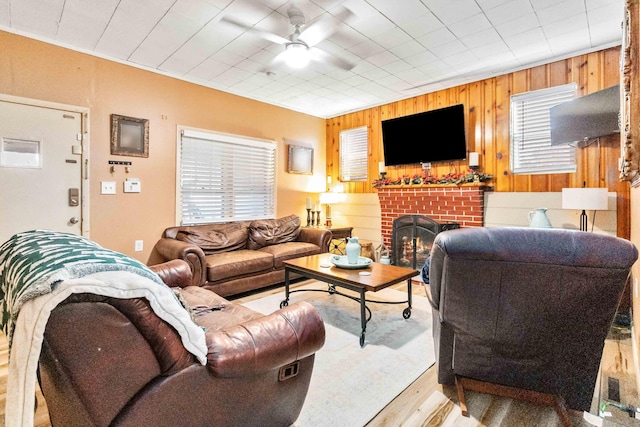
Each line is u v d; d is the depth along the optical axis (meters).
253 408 1.34
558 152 3.62
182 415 1.11
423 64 3.69
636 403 1.77
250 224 4.50
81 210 3.34
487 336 1.61
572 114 3.21
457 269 1.50
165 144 3.95
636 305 2.48
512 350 1.62
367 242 5.29
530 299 1.46
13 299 0.87
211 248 3.96
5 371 2.05
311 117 5.75
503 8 2.62
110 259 0.94
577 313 1.43
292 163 5.40
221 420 1.23
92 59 3.38
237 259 3.61
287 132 5.36
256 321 1.37
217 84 4.33
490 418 1.65
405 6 2.58
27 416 0.78
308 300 3.46
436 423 1.62
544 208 3.39
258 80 4.18
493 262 1.44
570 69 3.48
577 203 3.00
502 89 3.96
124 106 3.61
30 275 0.85
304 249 4.28
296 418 1.56
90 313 0.88
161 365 1.05
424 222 4.29
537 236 1.43
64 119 3.23
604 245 1.32
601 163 3.31
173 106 4.01
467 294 1.54
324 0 2.49
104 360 0.93
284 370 1.43
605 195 2.89
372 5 2.57
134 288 0.92
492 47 3.29
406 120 4.73
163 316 0.99
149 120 3.81
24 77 3.00
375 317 2.98
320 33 2.99
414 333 2.65
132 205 3.70
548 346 1.54
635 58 1.37
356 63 3.65
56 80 3.17
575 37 3.10
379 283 2.47
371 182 5.39
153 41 3.14
